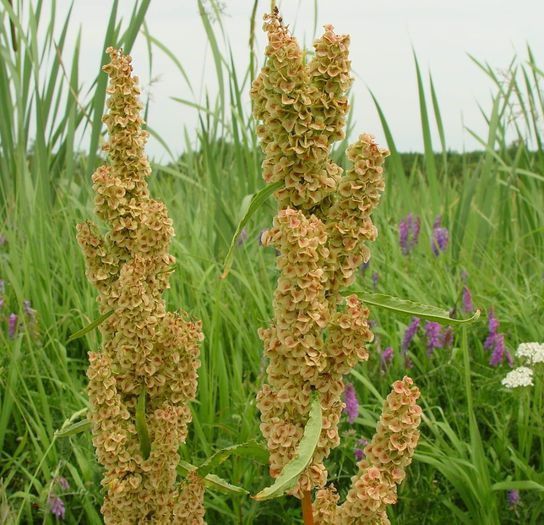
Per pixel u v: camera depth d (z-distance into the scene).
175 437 2.64
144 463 2.61
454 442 3.67
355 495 2.10
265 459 2.28
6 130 6.28
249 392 4.29
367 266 5.45
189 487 2.60
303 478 2.04
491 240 6.83
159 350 2.61
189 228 6.23
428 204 7.02
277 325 2.00
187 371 2.65
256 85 1.98
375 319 4.78
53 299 5.32
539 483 3.54
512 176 6.99
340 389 2.04
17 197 5.81
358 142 1.99
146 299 2.51
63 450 3.52
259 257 5.58
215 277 5.27
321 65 1.95
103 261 2.58
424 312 2.06
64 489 3.51
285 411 2.08
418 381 4.50
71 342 4.98
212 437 4.01
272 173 2.00
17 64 6.06
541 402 4.05
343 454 3.56
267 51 1.92
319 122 1.96
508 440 3.97
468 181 7.13
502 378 4.17
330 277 2.04
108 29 6.12
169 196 6.79
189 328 2.65
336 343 2.01
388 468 2.10
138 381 2.63
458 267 5.84
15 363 3.97
